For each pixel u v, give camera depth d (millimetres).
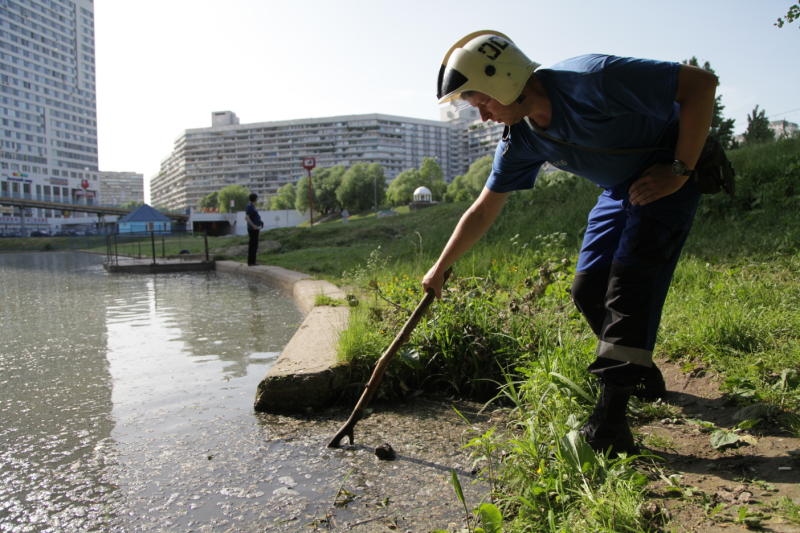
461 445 2361
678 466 1948
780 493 1657
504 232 9438
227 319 5934
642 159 1959
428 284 2492
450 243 2477
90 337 5051
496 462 2133
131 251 22234
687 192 1965
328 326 4195
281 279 8953
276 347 4445
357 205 96812
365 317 3756
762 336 2994
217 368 3814
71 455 2383
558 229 8172
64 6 136500
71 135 138500
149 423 2758
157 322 5832
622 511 1538
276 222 84125
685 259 5324
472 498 1886
